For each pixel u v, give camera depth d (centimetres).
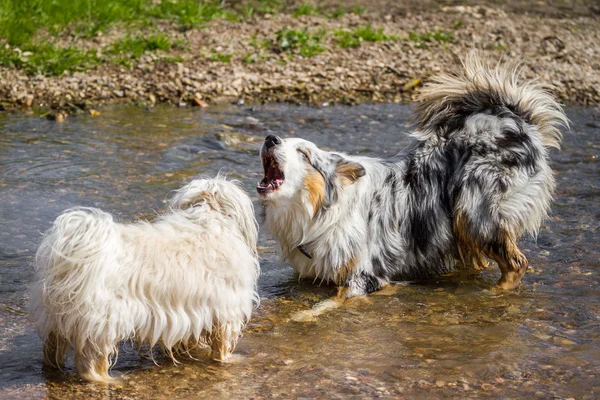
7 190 746
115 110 1039
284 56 1248
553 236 691
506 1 1609
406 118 1061
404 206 630
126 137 927
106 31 1257
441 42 1356
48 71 1123
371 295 598
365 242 607
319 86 1173
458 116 661
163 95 1102
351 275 600
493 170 619
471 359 480
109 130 952
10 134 919
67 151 867
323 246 595
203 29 1305
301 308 566
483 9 1544
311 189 584
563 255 655
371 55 1282
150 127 972
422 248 635
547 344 502
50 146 882
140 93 1102
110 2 1322
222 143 916
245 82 1159
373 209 618
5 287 561
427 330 527
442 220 636
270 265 645
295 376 458
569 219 727
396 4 1543
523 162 627
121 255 426
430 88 676
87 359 432
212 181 489
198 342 478
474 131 641
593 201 770
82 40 1221
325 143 938
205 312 454
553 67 1286
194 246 455
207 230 468
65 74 1120
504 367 469
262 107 1086
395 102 1141
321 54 1266
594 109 1138
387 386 446
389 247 622
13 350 477
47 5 1271
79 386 436
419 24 1441
